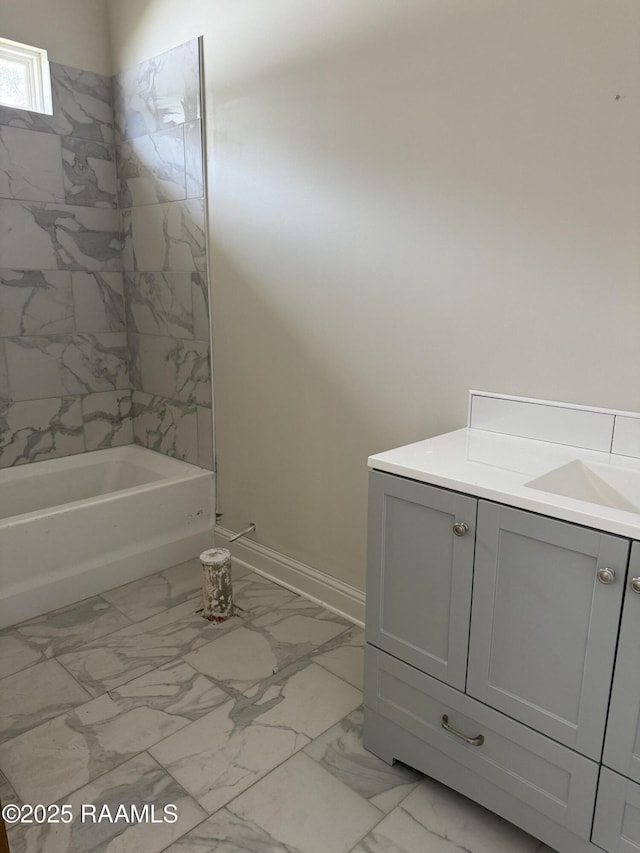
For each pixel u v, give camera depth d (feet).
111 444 11.43
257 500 9.31
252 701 6.62
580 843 4.53
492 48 5.70
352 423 7.72
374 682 5.71
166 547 9.59
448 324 6.52
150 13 9.29
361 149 6.94
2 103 9.46
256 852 4.87
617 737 4.14
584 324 5.52
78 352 10.74
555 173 5.48
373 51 6.63
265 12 7.63
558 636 4.34
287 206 7.89
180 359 10.17
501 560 4.56
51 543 8.31
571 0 5.14
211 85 8.58
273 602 8.63
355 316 7.39
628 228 5.13
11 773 5.65
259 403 8.91
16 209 9.65
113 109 10.45
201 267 9.38
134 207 10.43
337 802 5.36
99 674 7.07
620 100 5.00
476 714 4.94
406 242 6.72
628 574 3.90
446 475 4.86
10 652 7.50
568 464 5.21
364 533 7.86
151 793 5.43
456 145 6.11
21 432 10.27
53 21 9.60
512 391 6.12
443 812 5.28
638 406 5.33
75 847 4.92
